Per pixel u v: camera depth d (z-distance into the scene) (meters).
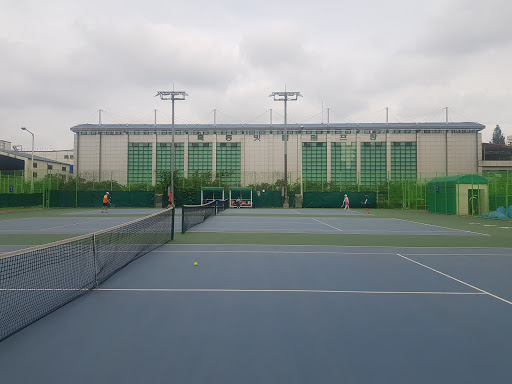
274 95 38.81
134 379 3.16
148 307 5.16
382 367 3.41
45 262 7.82
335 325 4.49
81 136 51.56
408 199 37.75
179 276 7.07
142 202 40.50
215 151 50.88
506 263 8.55
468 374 3.28
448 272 7.55
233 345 3.88
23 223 19.89
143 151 51.38
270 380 3.15
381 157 50.31
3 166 46.06
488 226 18.80
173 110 35.16
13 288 5.91
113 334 4.17
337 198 40.91
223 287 6.27
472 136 49.53
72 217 24.78
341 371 3.32
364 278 6.97
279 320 4.66
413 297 5.72
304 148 50.97
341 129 50.72
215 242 11.97
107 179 48.03
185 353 3.68
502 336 4.17
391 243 11.98
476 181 28.19
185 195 41.16
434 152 49.81
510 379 3.19
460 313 4.96
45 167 59.56
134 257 8.79
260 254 9.64
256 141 51.16
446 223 20.77
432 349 3.81
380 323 4.57
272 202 41.88
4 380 3.13
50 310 4.91
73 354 3.65
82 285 6.12
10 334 4.10
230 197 40.91
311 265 8.21
